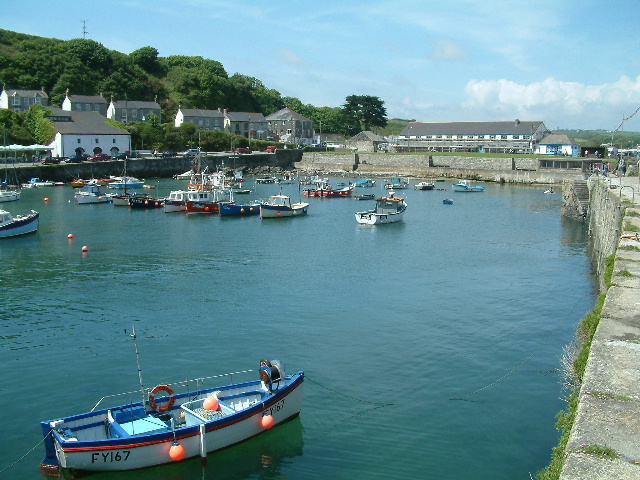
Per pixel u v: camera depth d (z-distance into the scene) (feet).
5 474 58.85
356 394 75.82
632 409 43.29
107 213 247.91
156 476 59.06
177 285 128.16
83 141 401.90
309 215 251.60
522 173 395.55
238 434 63.26
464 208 277.85
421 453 62.69
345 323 102.53
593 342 56.13
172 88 597.93
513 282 132.67
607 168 291.58
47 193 310.65
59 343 92.79
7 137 392.06
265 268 146.20
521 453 62.39
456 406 72.59
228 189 298.15
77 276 136.26
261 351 89.40
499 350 90.22
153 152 437.17
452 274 140.67
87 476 57.31
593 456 37.47
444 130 553.23
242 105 641.81
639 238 103.09
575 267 148.97
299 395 69.41
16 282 130.52
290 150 506.48
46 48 540.93
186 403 64.49
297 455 62.75
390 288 126.82
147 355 87.66
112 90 539.70
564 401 73.15
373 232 207.21
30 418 69.62
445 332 98.17
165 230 206.49
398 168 455.22
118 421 61.93
